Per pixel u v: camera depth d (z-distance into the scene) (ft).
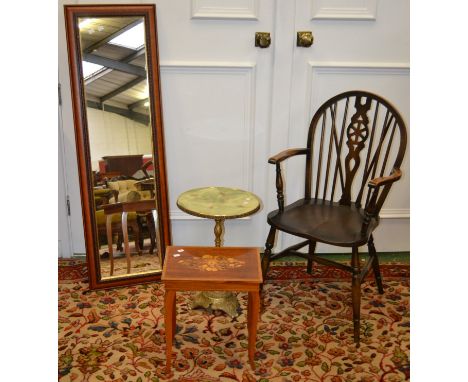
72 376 6.12
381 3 7.82
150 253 8.14
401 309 7.56
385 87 8.28
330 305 7.65
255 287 5.90
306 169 7.82
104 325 7.06
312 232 6.68
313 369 6.32
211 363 6.41
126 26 7.48
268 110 8.33
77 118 7.52
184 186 8.69
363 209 7.49
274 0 7.73
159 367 6.31
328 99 8.05
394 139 8.55
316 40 7.96
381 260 8.95
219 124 8.36
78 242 8.83
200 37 7.88
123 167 7.85
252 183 8.73
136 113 7.76
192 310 7.47
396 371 6.30
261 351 6.63
